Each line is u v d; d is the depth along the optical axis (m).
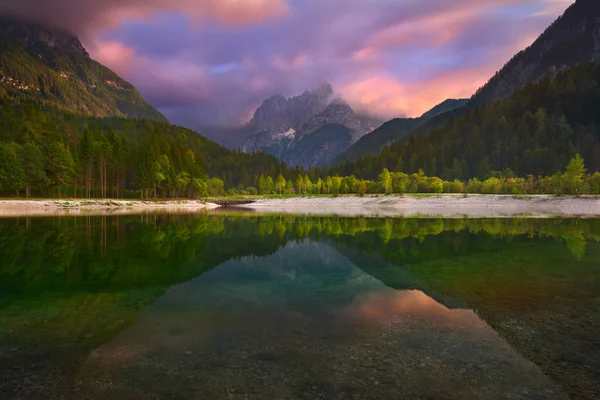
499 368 7.54
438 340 9.05
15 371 7.37
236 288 14.70
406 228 41.81
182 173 114.56
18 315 11.10
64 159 83.38
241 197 157.75
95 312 11.42
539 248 25.44
